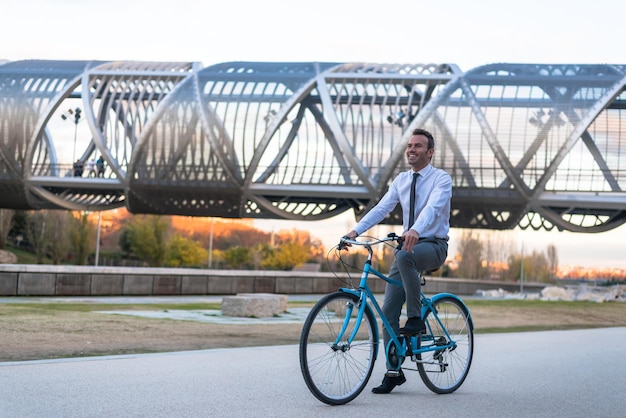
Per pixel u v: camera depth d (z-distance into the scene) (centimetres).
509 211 5181
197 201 5512
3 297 2339
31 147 5509
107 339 1105
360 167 5162
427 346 639
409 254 613
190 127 5247
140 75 5525
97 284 2720
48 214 7125
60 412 493
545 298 4281
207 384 634
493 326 1880
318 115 5544
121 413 496
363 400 589
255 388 621
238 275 3378
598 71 5109
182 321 1561
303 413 520
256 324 1581
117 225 11250
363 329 598
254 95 5241
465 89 5047
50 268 2548
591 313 2825
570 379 757
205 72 5416
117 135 5497
